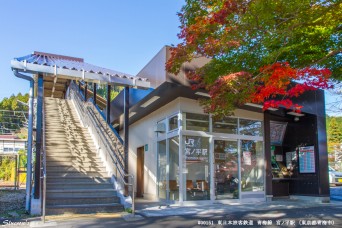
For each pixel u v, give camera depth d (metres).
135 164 15.62
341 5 5.95
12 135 37.78
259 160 13.23
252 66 7.00
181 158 11.27
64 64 10.16
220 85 6.48
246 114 12.97
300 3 5.82
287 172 14.34
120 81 9.95
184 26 7.12
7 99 44.41
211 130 12.07
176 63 7.09
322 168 13.23
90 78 9.52
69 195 9.68
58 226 7.34
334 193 15.33
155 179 13.17
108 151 11.08
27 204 9.26
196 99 11.84
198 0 6.96
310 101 13.18
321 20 6.15
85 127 14.40
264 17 5.99
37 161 8.87
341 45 6.61
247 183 12.71
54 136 12.87
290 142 14.47
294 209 10.57
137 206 10.96
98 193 9.99
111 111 17.14
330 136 27.39
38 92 9.05
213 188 11.73
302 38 6.61
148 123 14.30
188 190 11.30
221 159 12.17
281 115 13.65
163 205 11.20
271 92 6.39
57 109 16.42
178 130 11.49
